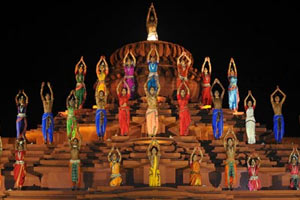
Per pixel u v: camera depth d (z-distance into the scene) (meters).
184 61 29.84
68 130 27.28
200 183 23.20
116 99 32.94
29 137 30.77
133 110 30.02
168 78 32.34
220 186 24.80
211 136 29.50
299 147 27.84
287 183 25.25
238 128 29.66
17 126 27.55
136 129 28.97
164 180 24.08
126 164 24.03
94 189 22.36
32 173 24.95
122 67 33.34
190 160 23.39
